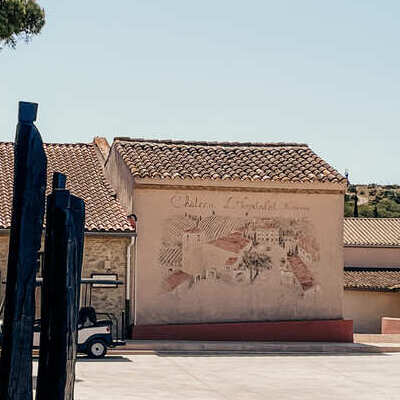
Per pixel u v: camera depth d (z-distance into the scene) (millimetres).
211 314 26766
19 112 9062
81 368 20281
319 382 19094
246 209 27172
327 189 27625
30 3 17516
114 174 29609
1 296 24469
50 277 9008
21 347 8836
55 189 9312
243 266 27078
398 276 49281
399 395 17500
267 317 27125
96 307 25562
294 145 30719
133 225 26094
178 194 26750
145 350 24141
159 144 29359
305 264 27484
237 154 29266
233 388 17859
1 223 24688
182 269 26672
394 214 97438
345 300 47188
